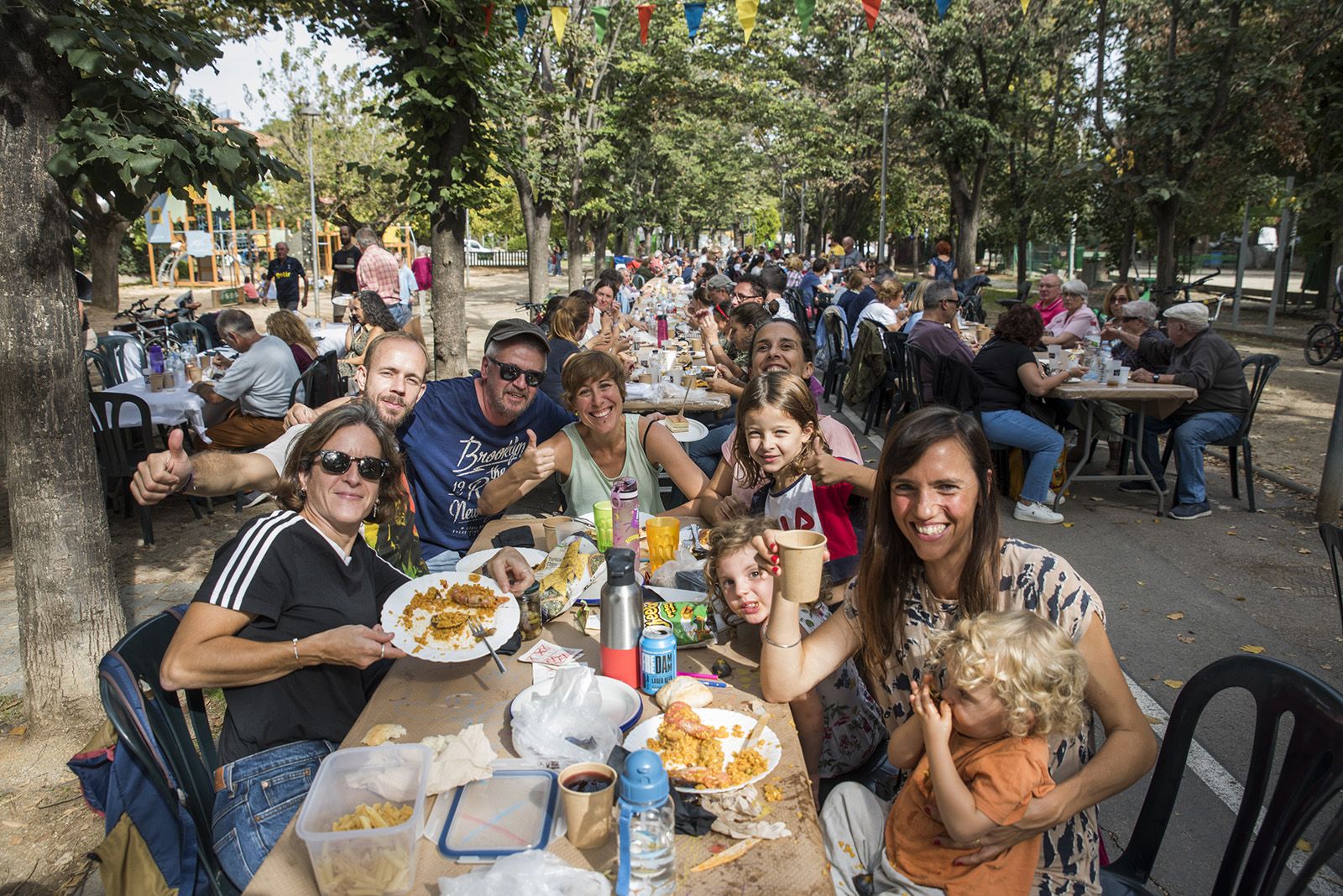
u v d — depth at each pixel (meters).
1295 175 17.83
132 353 8.05
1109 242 20.69
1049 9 18.48
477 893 1.38
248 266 31.75
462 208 8.43
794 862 1.55
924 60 19.94
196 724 2.28
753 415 2.96
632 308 16.25
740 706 2.08
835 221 43.28
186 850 1.93
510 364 3.49
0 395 3.40
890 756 1.99
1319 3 13.78
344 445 2.31
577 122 15.05
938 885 1.81
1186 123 14.38
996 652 1.69
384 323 8.31
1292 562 5.43
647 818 1.44
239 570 2.18
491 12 7.67
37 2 3.09
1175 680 4.02
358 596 2.40
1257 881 1.81
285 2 8.69
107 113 3.12
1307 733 1.78
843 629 2.23
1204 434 6.23
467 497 3.78
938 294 7.13
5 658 4.39
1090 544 5.84
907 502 1.99
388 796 1.67
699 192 33.34
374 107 8.16
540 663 2.28
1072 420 6.73
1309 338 13.91
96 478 3.62
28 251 3.32
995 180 24.08
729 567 2.30
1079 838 1.89
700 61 19.81
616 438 3.52
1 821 3.10
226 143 3.35
